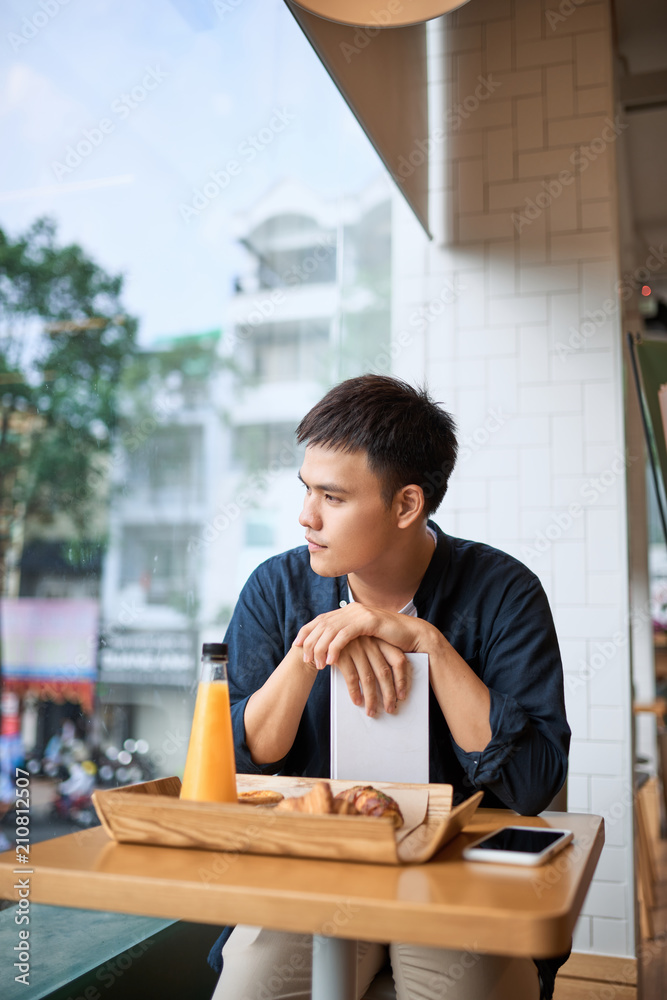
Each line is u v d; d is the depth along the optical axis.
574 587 2.53
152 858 0.74
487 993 0.97
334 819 0.73
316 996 0.85
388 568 1.19
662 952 2.59
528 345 2.67
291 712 1.08
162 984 1.37
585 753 2.44
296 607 1.28
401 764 0.96
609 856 2.36
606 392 2.59
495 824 0.94
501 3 2.79
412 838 0.83
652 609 4.83
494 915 0.59
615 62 2.82
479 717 1.01
